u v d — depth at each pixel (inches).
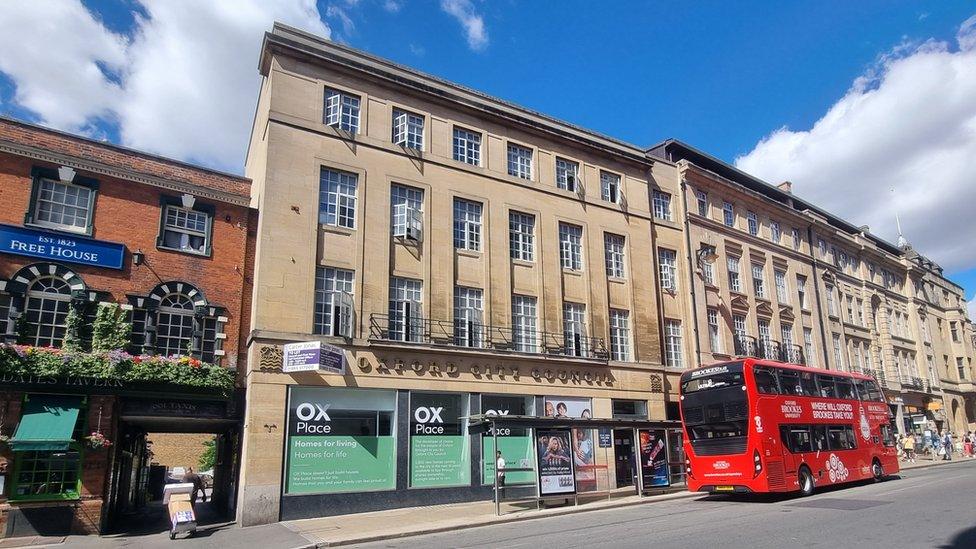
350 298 818.8
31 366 620.1
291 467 730.2
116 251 706.8
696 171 1311.5
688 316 1212.5
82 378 647.8
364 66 901.8
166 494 628.4
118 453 737.0
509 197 1012.5
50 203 687.7
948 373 2133.4
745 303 1359.5
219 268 769.6
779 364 865.5
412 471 807.7
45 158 683.4
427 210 916.6
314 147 840.3
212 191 784.3
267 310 756.6
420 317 876.6
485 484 857.5
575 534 549.0
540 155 1079.0
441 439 840.9
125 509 830.5
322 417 762.8
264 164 815.1
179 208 764.6
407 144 928.9
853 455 941.2
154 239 733.3
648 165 1219.9
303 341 766.5
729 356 1267.2
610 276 1115.3
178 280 738.2
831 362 1568.7
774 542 464.1
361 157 876.6
